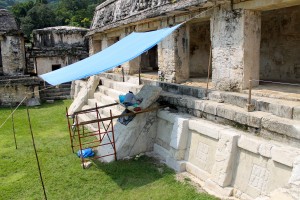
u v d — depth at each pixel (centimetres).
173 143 632
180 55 881
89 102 1095
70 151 757
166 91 809
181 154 622
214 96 645
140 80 945
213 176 529
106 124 834
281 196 350
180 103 689
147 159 679
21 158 729
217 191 509
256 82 689
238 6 630
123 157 687
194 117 641
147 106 707
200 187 538
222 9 672
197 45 1112
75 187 566
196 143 599
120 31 1208
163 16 856
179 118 631
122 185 564
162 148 694
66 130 966
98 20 1498
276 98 577
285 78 886
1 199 536
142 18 930
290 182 364
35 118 1166
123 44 785
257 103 546
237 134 507
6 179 619
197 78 958
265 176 454
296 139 441
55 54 1861
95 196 531
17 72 1520
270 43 912
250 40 645
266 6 583
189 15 783
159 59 959
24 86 1451
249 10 629
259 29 663
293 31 843
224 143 514
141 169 625
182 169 607
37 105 1451
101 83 1174
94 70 607
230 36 661
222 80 696
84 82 1342
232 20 650
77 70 664
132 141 694
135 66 1191
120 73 1260
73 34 2073
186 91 729
